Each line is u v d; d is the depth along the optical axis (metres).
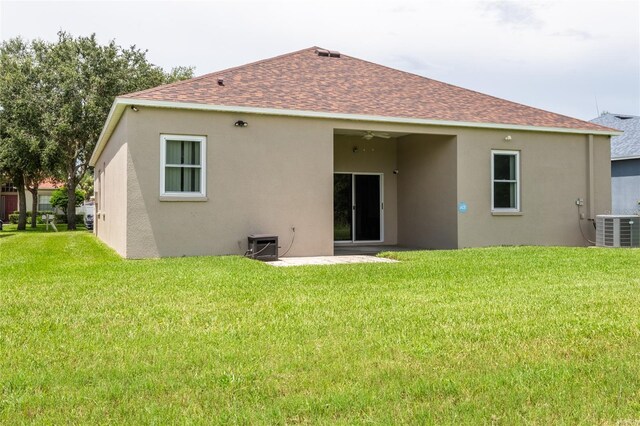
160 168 11.52
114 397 3.40
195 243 11.77
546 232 15.00
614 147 22.88
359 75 15.95
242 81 13.42
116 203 13.62
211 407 3.25
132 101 11.12
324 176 12.84
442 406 3.25
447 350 4.39
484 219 14.30
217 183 11.95
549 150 15.13
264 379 3.72
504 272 8.87
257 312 5.80
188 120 11.71
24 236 21.47
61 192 40.44
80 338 4.78
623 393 3.45
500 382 3.64
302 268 9.45
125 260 10.91
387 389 3.52
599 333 4.89
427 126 13.77
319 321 5.38
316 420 3.05
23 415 3.12
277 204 12.42
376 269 9.27
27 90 28.89
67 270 9.27
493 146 14.46
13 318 5.58
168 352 4.34
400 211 16.64
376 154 16.59
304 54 16.62
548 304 6.20
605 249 12.66
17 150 27.91
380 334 4.88
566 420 3.04
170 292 7.02
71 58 29.98
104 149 17.78
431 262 10.22
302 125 12.66
